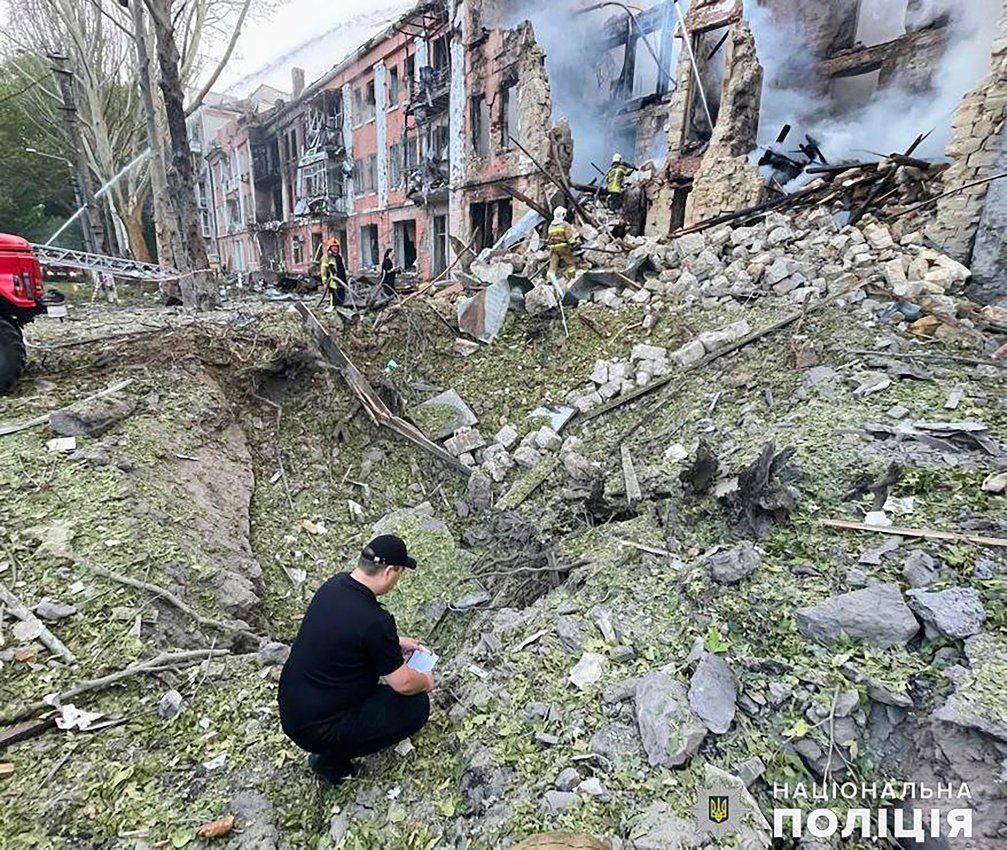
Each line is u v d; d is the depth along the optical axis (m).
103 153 20.84
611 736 2.65
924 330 6.28
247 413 7.23
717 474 4.62
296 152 28.66
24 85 24.55
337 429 7.39
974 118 7.25
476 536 5.94
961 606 2.80
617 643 3.21
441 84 17.72
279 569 5.43
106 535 4.23
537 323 9.08
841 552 3.44
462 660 3.54
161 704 3.20
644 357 7.54
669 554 3.95
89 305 13.59
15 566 3.83
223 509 5.61
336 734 2.54
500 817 2.39
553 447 6.88
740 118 10.77
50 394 6.02
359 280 13.22
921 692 2.54
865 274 7.52
